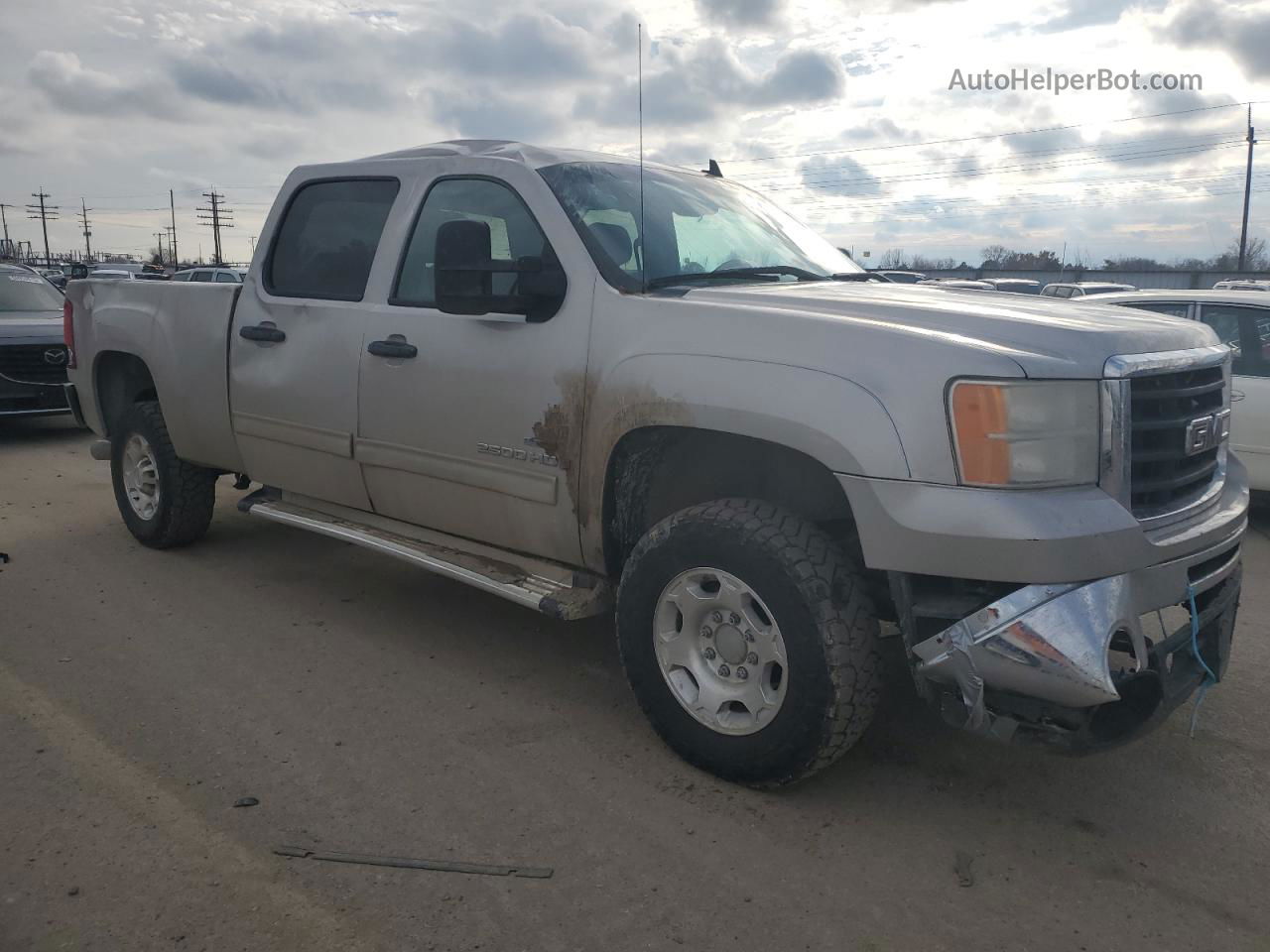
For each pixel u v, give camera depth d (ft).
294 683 13.37
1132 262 150.51
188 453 17.83
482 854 9.50
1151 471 9.91
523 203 12.71
